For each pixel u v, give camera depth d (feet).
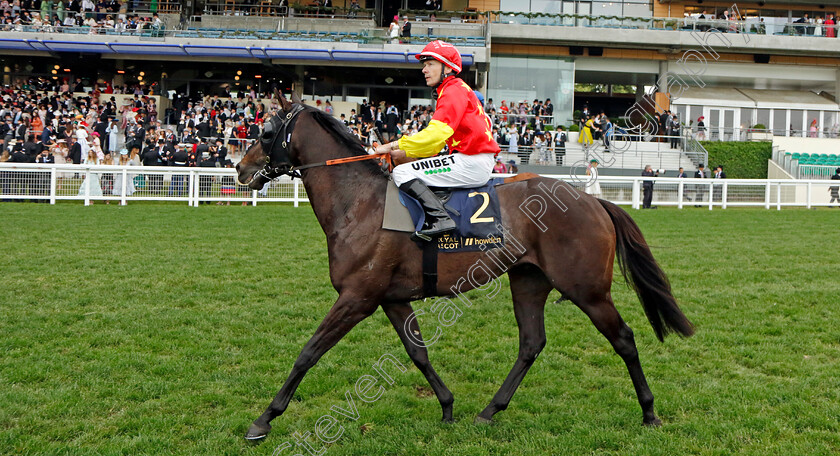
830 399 12.35
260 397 12.66
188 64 84.58
